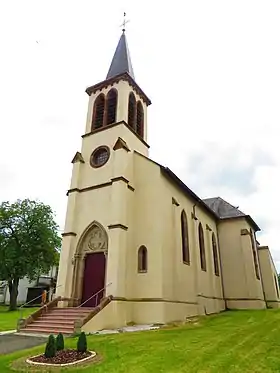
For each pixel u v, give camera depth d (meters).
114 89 25.00
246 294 28.28
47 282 52.31
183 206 22.69
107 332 14.02
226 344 10.60
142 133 25.72
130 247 18.73
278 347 10.09
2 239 35.72
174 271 18.75
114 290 16.62
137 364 7.99
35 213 37.81
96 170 21.92
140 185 20.47
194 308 20.42
